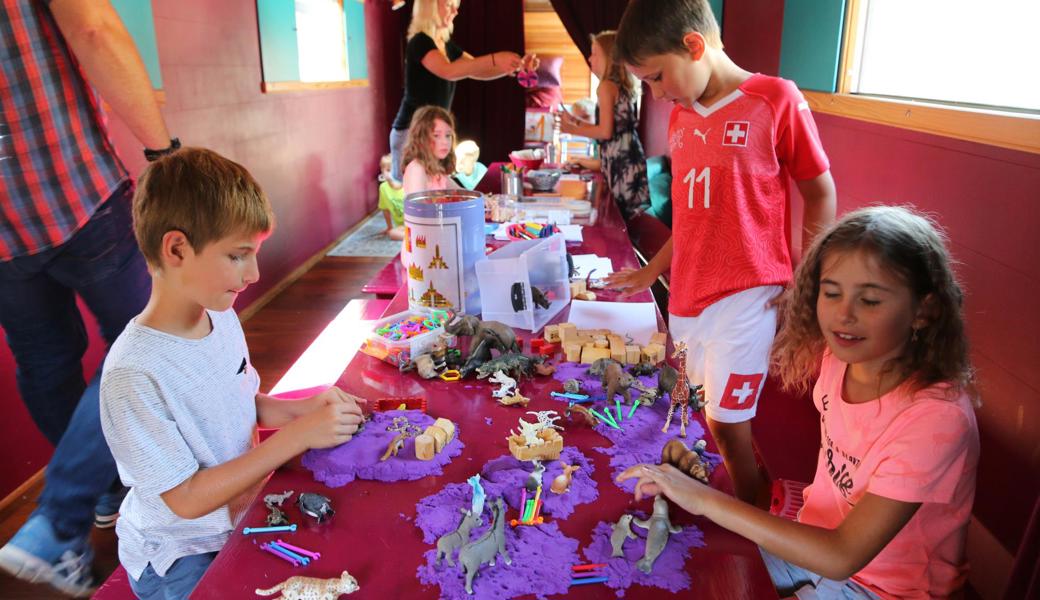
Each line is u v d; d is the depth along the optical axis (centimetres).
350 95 563
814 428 199
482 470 96
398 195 548
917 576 107
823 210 153
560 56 681
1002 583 147
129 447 96
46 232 159
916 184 179
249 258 102
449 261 151
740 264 151
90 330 245
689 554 81
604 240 229
